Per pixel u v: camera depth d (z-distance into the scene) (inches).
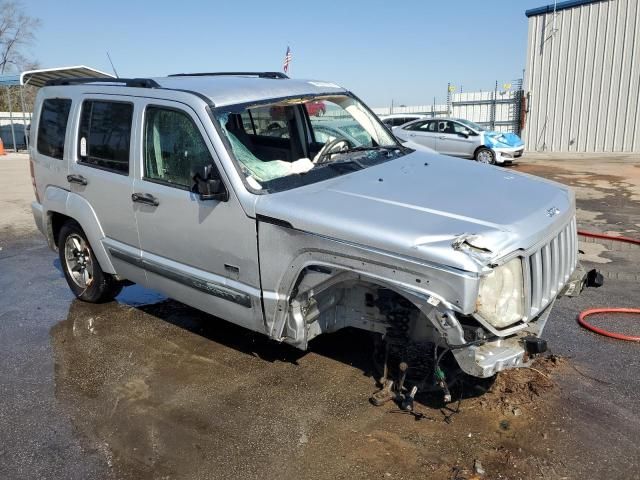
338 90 199.3
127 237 185.6
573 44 890.7
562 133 927.0
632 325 191.0
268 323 149.4
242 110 160.7
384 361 156.9
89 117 195.5
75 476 123.8
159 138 168.6
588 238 313.7
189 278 166.1
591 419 136.3
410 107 1190.3
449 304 115.6
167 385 161.2
